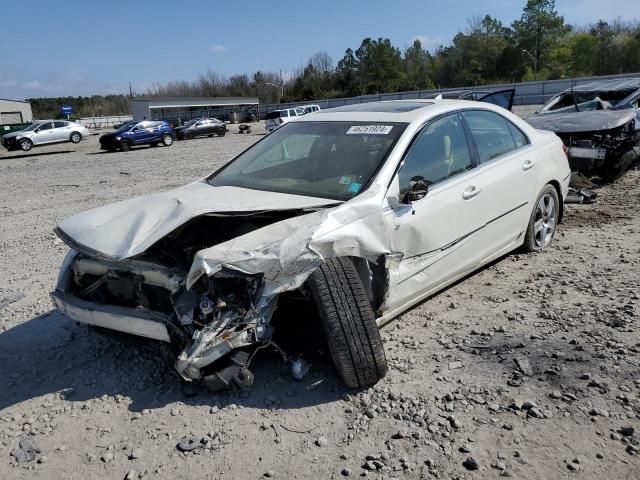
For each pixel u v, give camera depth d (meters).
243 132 43.59
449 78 100.50
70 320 4.64
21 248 7.50
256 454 2.81
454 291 4.71
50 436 3.06
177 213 3.43
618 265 5.12
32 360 3.97
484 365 3.49
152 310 3.47
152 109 68.19
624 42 83.56
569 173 5.88
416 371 3.47
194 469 2.73
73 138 34.75
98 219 3.71
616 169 8.78
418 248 3.79
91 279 3.77
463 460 2.67
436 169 4.08
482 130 4.71
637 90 9.73
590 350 3.57
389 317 3.75
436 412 3.04
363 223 3.40
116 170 18.50
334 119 4.57
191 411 3.20
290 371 3.51
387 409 3.09
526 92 57.16
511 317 4.13
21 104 67.25
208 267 3.01
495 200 4.55
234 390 3.32
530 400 3.09
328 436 2.91
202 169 16.77
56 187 14.62
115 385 3.54
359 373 3.18
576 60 87.88
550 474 2.54
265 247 3.08
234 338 3.07
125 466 2.78
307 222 3.26
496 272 5.09
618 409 2.97
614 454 2.65
